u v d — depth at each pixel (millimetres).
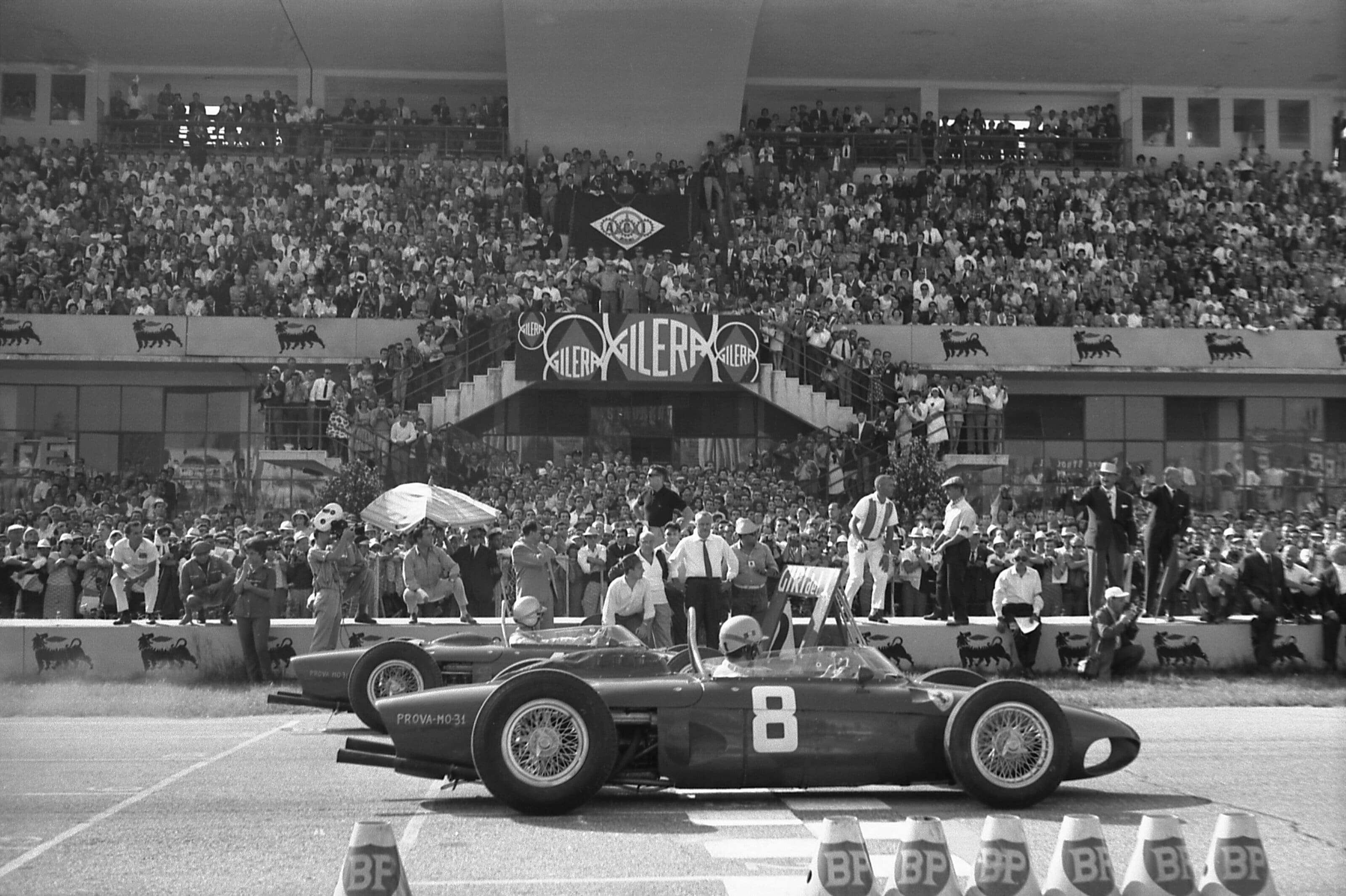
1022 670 20328
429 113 50406
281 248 42094
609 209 42250
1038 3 46188
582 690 10094
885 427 35312
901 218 44750
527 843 9172
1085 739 10586
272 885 8117
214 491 38625
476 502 23031
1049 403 43344
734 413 40625
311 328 39969
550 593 19328
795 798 10891
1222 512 38250
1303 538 26953
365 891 6594
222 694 18391
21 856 8898
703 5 42969
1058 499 38312
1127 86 50875
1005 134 48844
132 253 42125
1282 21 46906
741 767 10414
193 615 20391
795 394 38156
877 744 10516
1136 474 41125
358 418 34562
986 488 38281
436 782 11758
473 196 43750
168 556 23578
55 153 44812
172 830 9719
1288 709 17469
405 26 46719
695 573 19094
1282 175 48094
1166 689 18719
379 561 22266
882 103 51750
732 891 7871
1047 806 10523
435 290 39969
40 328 39969
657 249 42188
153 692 18562
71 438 41688
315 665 15672
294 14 46219
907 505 31969
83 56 48125
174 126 46188
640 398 40562
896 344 40938
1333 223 46156
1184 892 6918
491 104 48719
